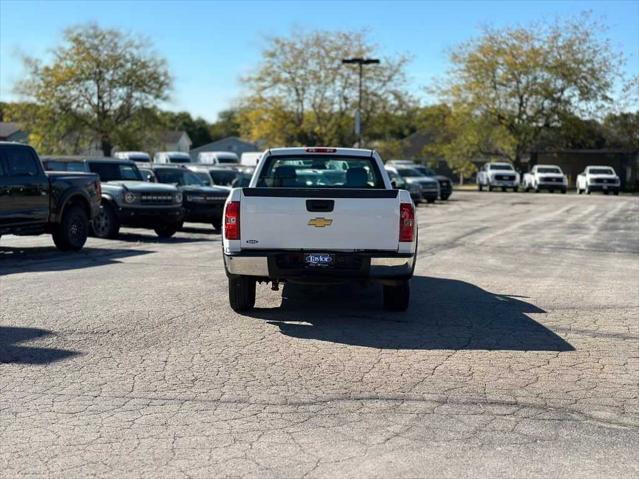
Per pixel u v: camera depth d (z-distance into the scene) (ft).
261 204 25.43
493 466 14.06
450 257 46.14
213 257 44.45
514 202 128.36
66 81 174.40
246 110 176.86
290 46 169.99
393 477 13.53
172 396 18.02
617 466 14.14
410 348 22.84
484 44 194.70
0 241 54.03
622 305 30.27
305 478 13.47
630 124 209.97
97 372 19.97
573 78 189.98
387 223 25.39
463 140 200.95
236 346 22.82
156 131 186.50
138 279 35.22
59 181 46.32
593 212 98.63
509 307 29.60
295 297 31.24
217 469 13.83
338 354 22.03
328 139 170.81
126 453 14.55
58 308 28.07
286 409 17.15
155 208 56.44
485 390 18.70
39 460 14.19
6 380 19.20
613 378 19.89
